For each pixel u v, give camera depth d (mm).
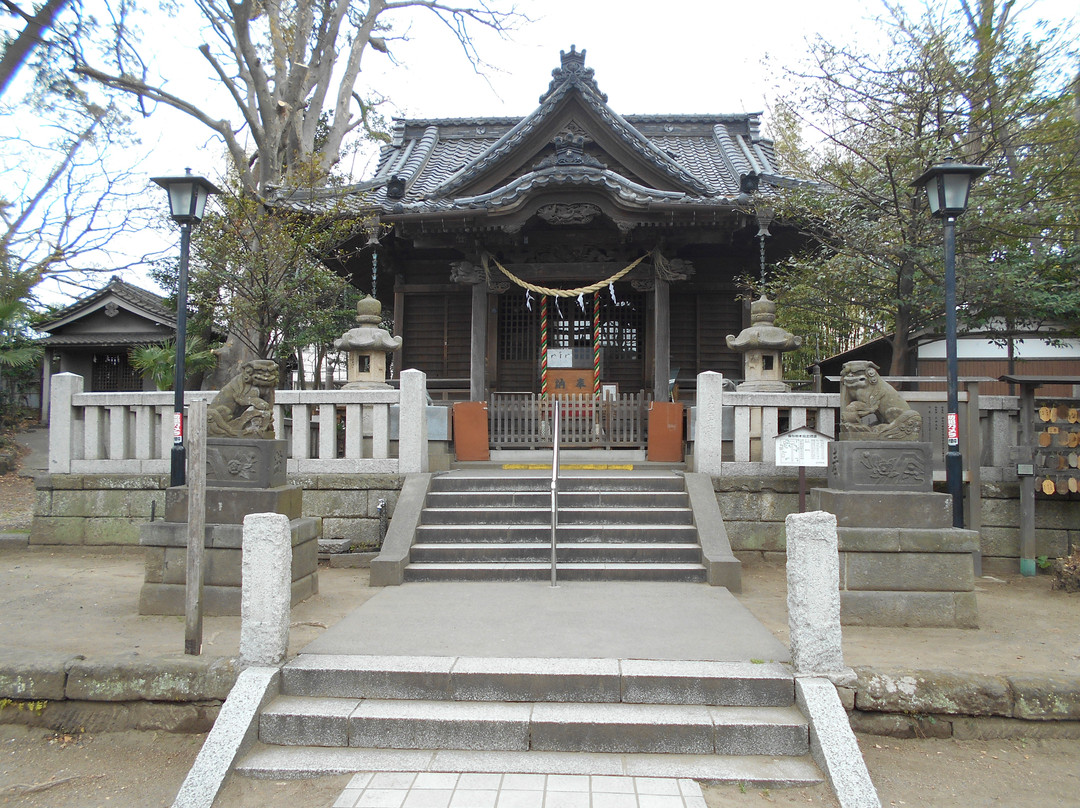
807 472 8117
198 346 18750
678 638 5090
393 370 14766
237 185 12742
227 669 4633
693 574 6965
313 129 16766
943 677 4477
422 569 7016
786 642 5133
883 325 14289
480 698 4395
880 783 4020
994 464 8188
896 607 5793
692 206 11656
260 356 13078
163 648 5203
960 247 9469
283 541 4609
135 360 18328
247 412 6512
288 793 3855
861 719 4422
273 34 15117
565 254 13742
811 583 4422
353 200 12430
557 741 4102
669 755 4070
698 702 4332
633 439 10945
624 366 14531
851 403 6340
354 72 17328
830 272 10328
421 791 3748
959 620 5777
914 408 8117
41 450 19828
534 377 14578
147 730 4645
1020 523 7910
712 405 8289
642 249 13281
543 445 11000
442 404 12281
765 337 9656
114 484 9117
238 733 4082
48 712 4727
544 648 4863
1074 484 7672
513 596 6359
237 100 14773
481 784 3805
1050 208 8914
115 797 4059
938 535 5816
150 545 6207
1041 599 6824
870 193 9688
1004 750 4340
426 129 17875
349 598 6543
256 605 4562
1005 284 9047
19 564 8508
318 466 8562
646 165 13250
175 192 7617
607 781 3816
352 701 4398
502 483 8523
